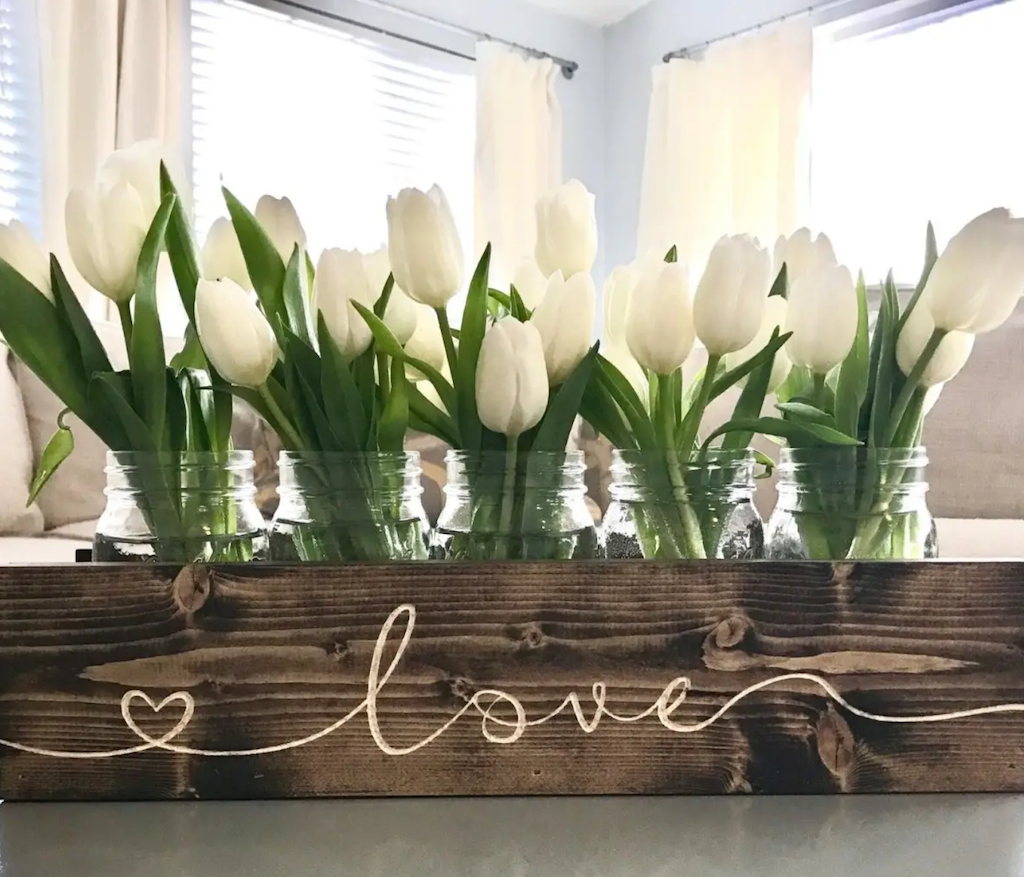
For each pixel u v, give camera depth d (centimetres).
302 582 47
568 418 50
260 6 249
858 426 53
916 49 248
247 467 53
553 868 40
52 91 206
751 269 47
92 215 48
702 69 269
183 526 50
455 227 49
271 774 48
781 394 58
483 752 48
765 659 49
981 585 49
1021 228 45
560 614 48
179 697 47
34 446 170
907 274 249
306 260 55
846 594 49
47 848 42
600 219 321
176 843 43
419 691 48
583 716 48
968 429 140
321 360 50
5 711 47
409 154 283
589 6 301
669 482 52
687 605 48
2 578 47
